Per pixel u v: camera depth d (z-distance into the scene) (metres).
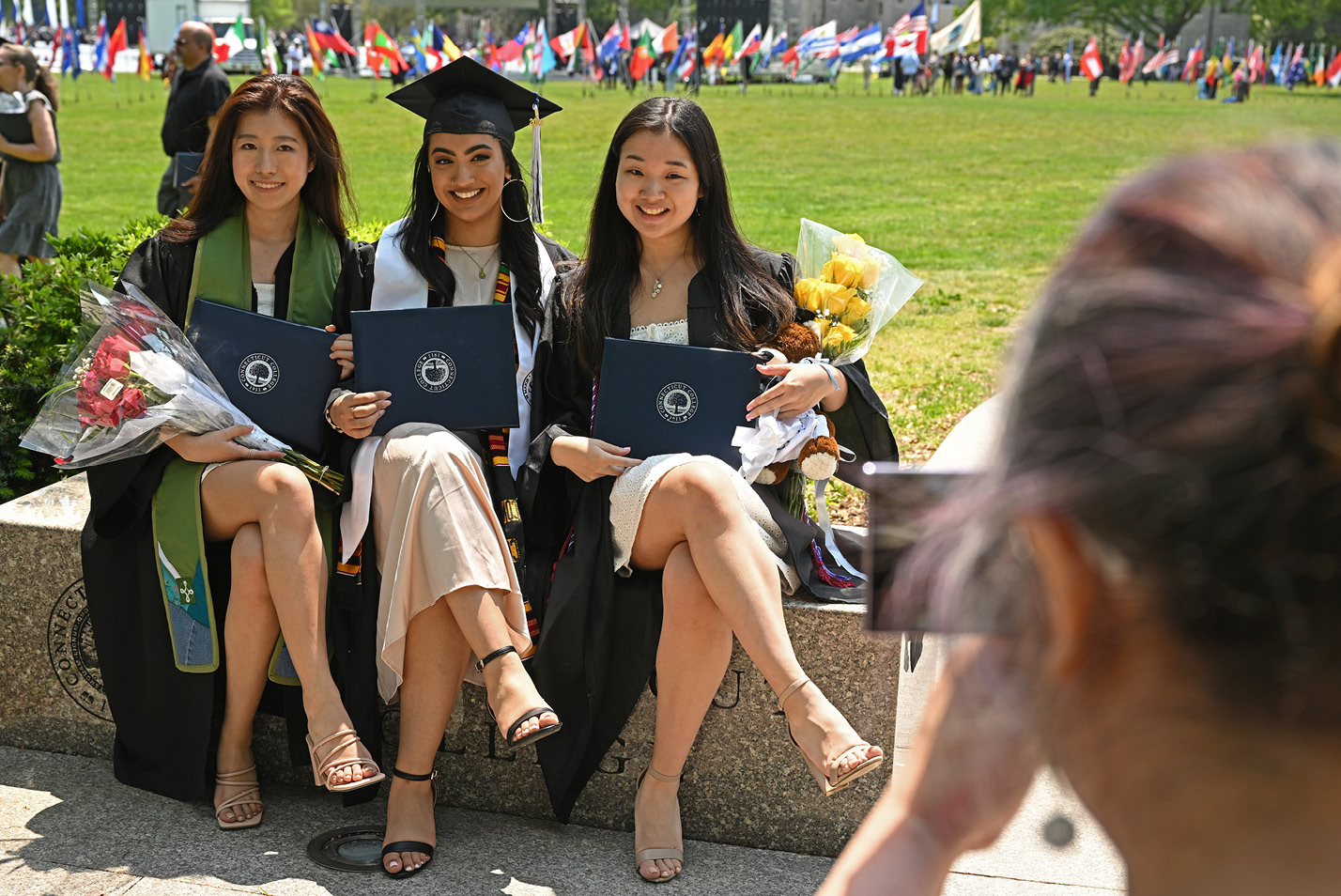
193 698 3.05
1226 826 0.60
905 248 12.39
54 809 3.12
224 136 3.31
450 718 3.16
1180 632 0.56
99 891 2.76
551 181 17.59
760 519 2.96
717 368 3.04
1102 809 0.65
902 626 0.91
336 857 2.94
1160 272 0.53
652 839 2.91
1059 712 0.65
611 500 2.96
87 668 3.34
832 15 71.62
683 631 2.83
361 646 3.05
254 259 3.40
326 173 3.40
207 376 3.13
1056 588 0.60
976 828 0.83
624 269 3.32
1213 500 0.51
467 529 2.87
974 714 0.76
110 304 3.15
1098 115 34.22
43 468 4.56
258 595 2.98
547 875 2.88
